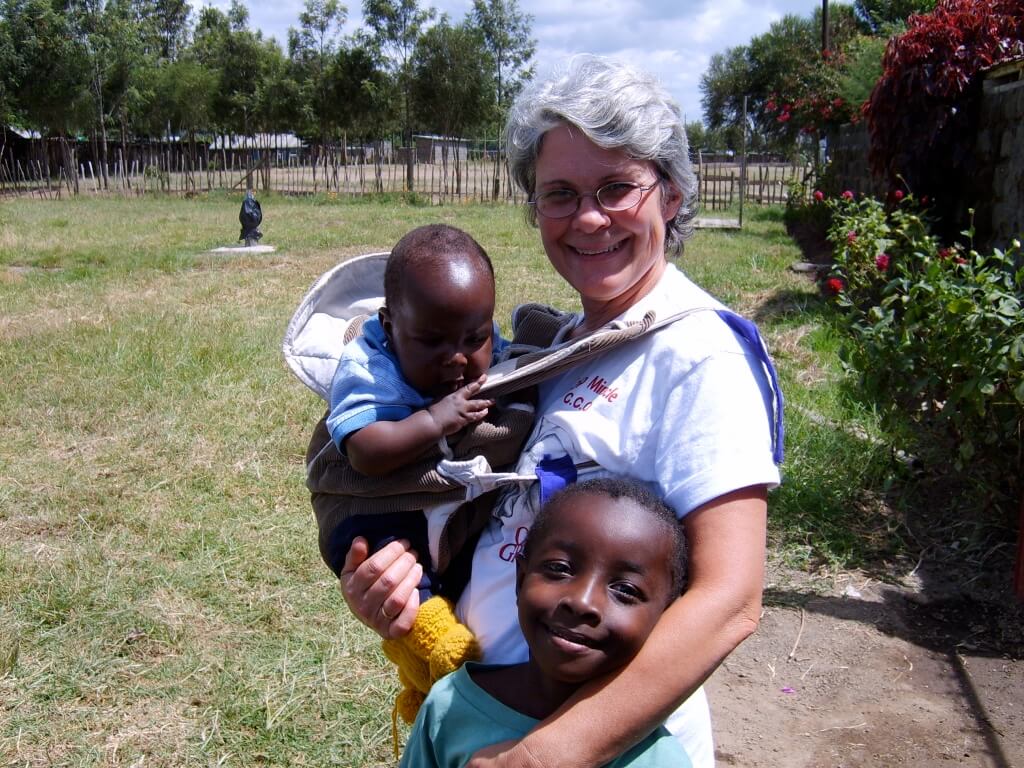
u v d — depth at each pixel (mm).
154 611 4207
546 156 1893
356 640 4008
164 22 49188
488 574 1835
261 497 5406
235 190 29359
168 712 3572
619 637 1490
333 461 1958
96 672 3791
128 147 37438
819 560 4648
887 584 4438
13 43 33500
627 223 1864
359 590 1840
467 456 1857
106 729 3473
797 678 3773
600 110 1807
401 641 1851
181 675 3781
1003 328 4398
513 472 1844
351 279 2240
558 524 1569
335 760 3336
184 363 7836
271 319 9695
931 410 4891
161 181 30141
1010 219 7910
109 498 5363
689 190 2000
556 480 1772
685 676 1489
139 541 4875
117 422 6539
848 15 35281
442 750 1716
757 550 1592
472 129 34594
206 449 6074
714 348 1697
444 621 1822
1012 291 4875
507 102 34219
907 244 7863
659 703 1482
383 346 1952
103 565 4609
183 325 9234
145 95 37375
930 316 4691
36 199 27312
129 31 36281
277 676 3777
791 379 7117
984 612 4184
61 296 10938
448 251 1877
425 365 1872
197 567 4594
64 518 5117
